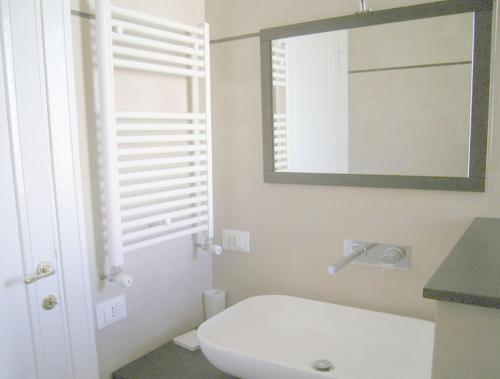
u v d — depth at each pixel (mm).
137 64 1604
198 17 1944
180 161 1778
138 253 1743
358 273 1719
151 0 1731
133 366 1690
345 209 1718
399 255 1610
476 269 994
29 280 1375
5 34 1318
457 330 895
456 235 1520
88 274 1575
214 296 2012
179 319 1946
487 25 1381
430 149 1511
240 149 1951
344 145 1667
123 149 1566
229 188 2006
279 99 1800
